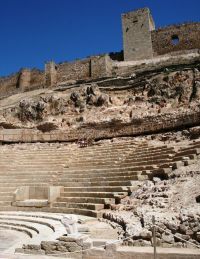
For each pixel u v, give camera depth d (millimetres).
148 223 10250
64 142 34031
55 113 37594
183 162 16422
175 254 8219
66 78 53594
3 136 35844
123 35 53500
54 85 50219
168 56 48781
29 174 24297
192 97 29703
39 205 19031
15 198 20219
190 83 31062
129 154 23109
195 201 11844
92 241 9469
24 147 33969
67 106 37594
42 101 38594
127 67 48938
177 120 26391
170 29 51281
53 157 28109
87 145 30578
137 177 17297
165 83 32750
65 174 22734
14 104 43188
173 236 9180
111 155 24250
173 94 31438
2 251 10516
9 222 15820
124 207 14633
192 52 47188
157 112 30422
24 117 38812
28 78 59219
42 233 12508
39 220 15562
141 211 12391
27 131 36125
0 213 18312
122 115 32625
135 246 9281
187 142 22078
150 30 53000
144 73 38094
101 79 43219
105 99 35531
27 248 10055
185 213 9977
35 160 27734
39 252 9781
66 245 9453
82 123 33719
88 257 9055
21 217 16891
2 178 23984
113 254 8789
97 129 32281
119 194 16203
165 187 14445
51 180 22219
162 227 9586
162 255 8305
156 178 16359
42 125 35969
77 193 18766
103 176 20109
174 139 24172
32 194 21172
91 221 14086
